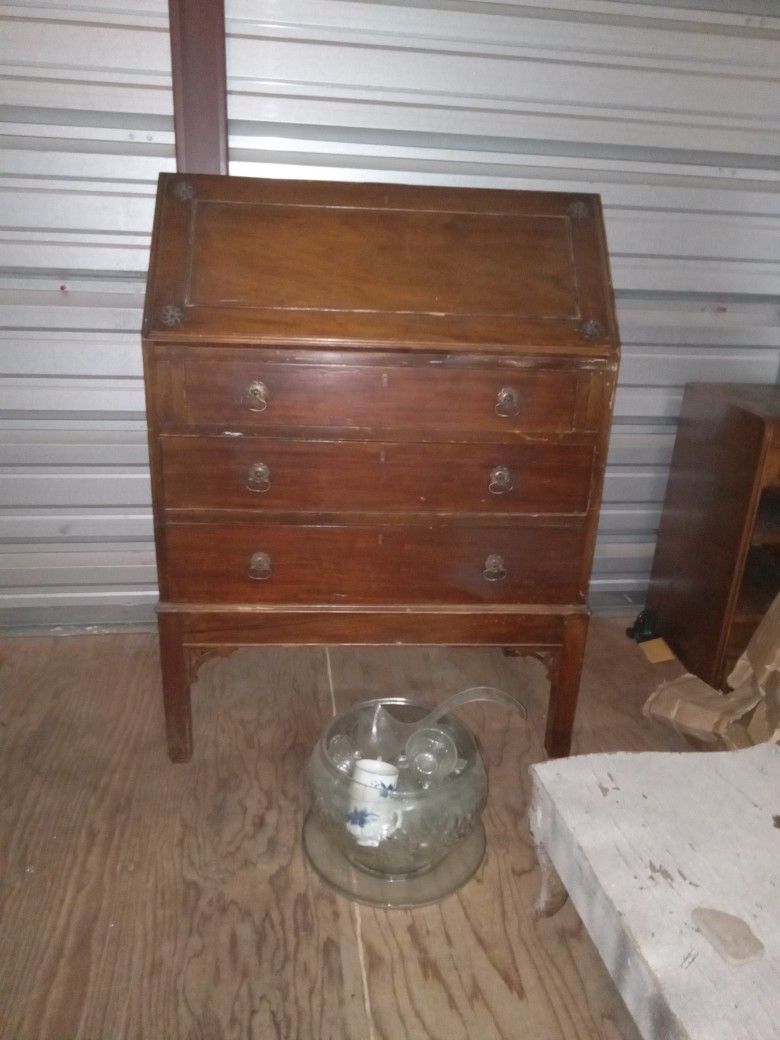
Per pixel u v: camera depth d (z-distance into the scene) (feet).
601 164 7.46
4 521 7.83
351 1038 4.28
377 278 5.44
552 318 5.43
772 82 7.37
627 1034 4.37
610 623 8.84
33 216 6.94
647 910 3.69
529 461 5.56
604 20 6.95
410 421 5.38
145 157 6.90
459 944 4.87
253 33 6.63
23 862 5.32
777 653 6.22
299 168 7.15
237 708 7.13
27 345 7.25
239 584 5.76
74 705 7.07
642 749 6.72
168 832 5.63
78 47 6.48
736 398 7.09
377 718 5.71
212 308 5.16
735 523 6.86
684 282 7.95
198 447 5.32
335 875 5.31
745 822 4.24
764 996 3.30
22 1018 4.30
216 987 4.52
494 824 5.88
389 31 6.77
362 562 5.76
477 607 5.95
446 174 7.33
